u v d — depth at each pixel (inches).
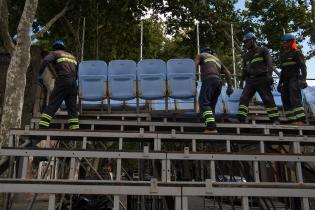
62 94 215.8
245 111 238.1
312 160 159.0
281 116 287.1
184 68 241.1
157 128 237.3
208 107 217.3
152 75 241.1
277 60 613.0
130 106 271.9
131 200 251.3
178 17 666.2
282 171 257.9
